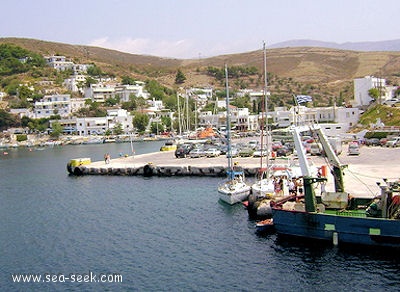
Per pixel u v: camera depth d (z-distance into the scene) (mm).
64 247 49406
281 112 177250
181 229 52562
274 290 36250
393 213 41406
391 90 180875
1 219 64250
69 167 104938
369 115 140625
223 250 44781
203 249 45469
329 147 48219
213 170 86562
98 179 93625
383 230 40406
